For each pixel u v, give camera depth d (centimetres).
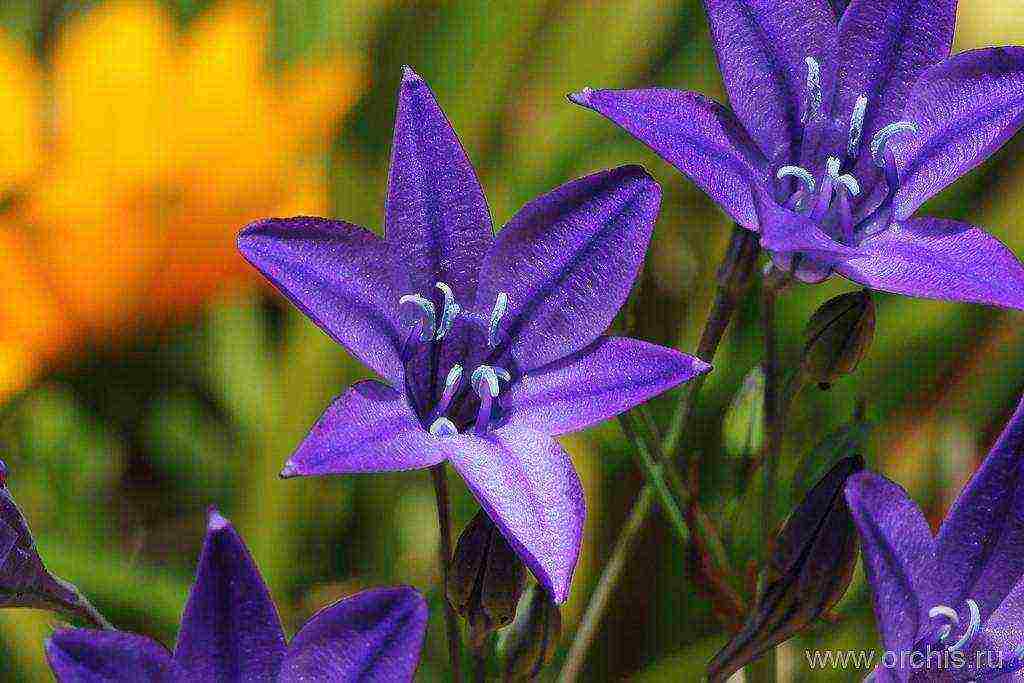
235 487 43
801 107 36
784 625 35
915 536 34
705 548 37
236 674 34
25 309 39
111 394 40
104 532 43
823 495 35
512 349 35
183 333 42
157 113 39
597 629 42
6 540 35
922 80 36
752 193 35
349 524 43
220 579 33
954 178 36
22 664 41
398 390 35
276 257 34
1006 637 35
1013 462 34
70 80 40
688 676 41
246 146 40
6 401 40
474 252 35
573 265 35
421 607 33
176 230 39
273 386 43
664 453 37
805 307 43
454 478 43
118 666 33
